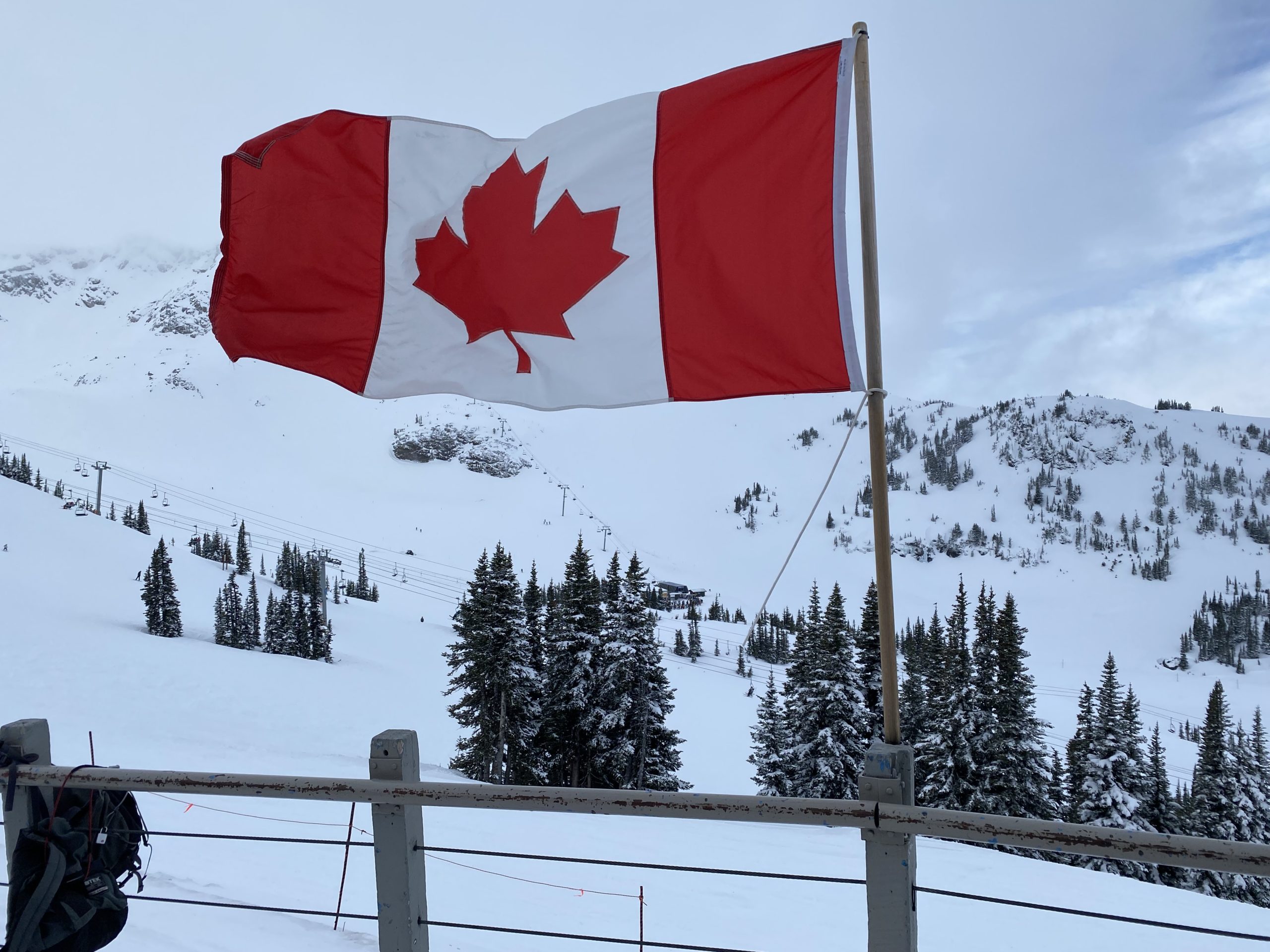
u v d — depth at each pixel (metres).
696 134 4.16
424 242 4.68
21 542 85.56
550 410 4.41
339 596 108.88
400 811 3.03
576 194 4.36
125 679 40.59
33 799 3.35
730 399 4.07
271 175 4.82
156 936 4.23
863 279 3.25
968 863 13.64
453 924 3.12
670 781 35.91
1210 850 2.21
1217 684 37.38
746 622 187.75
